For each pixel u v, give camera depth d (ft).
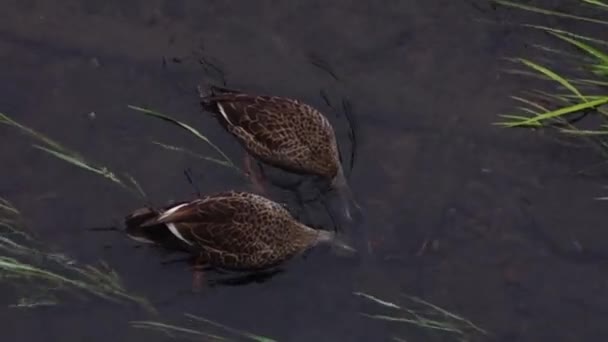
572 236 36.01
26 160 36.63
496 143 37.81
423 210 36.32
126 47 38.99
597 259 35.60
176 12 39.91
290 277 34.99
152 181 36.45
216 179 36.76
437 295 34.60
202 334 33.22
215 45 39.34
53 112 37.63
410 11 40.40
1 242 34.45
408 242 35.63
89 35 39.09
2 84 38.06
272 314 34.04
